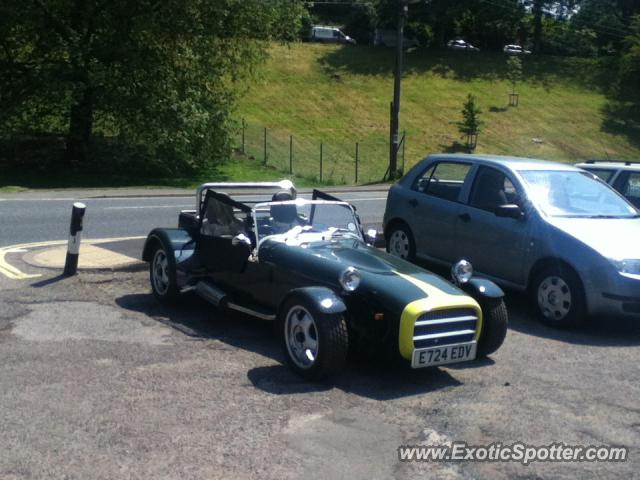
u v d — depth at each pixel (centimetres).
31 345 686
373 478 464
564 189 927
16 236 1293
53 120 3172
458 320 646
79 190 2412
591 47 7062
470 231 956
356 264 692
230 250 772
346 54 6238
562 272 837
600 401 617
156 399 570
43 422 519
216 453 484
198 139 3106
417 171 1073
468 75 6053
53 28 2880
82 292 888
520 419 571
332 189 2955
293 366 641
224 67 3269
